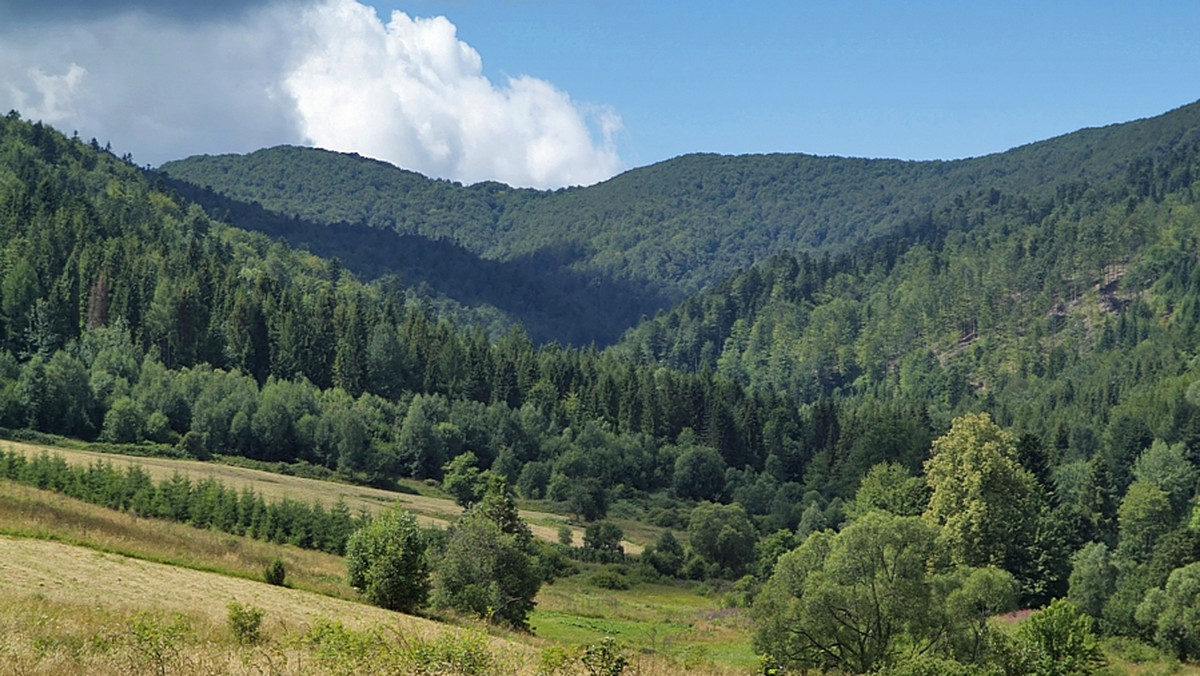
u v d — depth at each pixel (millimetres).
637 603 89688
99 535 61812
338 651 25562
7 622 31156
